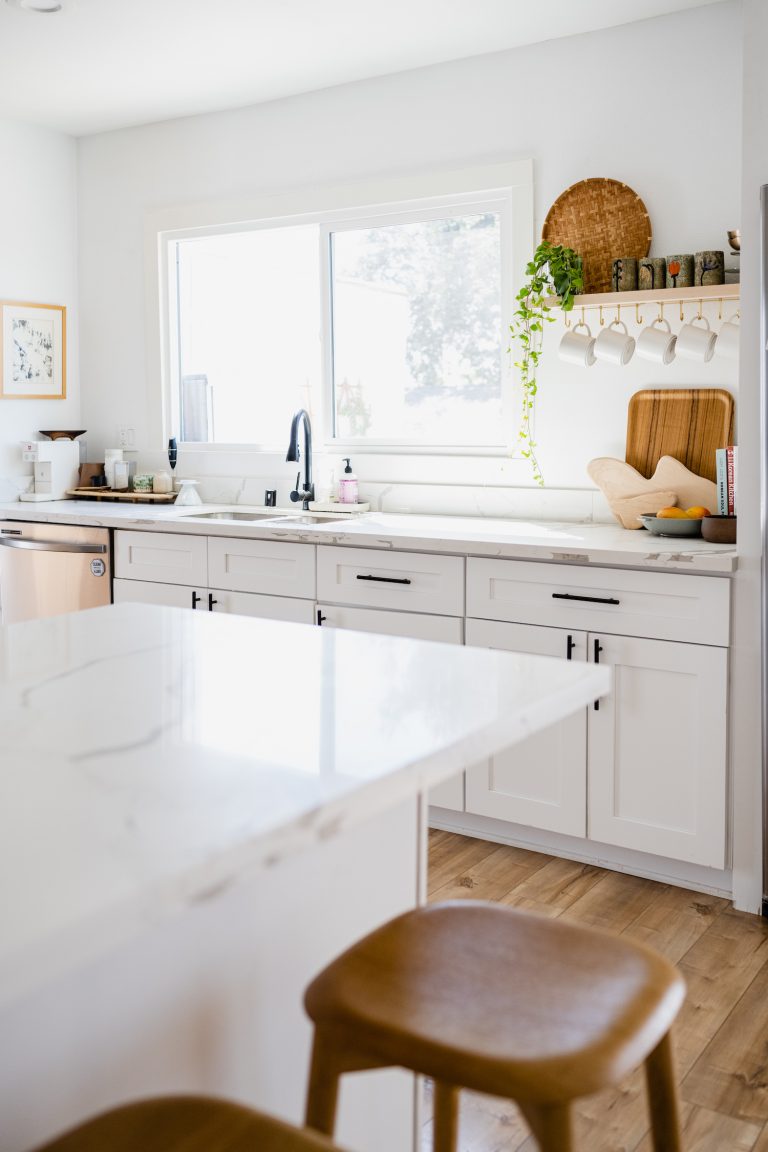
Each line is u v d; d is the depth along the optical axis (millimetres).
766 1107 1905
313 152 3984
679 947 2494
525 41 3453
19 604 4152
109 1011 1040
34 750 1093
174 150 4359
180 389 4551
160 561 3736
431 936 1173
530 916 1224
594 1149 1796
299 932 1269
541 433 3578
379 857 1386
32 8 3174
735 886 2707
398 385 3959
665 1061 1141
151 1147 830
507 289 3637
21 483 4562
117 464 4535
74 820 893
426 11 3199
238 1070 1193
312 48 3514
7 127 4371
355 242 4000
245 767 1032
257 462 4285
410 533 3168
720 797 2699
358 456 3990
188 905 797
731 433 3209
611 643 2824
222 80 3840
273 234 4223
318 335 4145
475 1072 930
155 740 1127
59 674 1439
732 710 2674
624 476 3361
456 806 3139
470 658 1542
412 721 1195
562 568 2883
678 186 3266
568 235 3432
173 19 3264
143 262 4512
